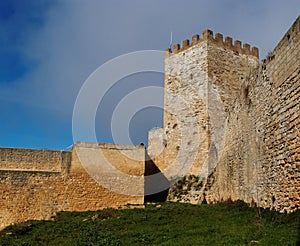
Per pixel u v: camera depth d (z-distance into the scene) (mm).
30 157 25781
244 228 14688
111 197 27016
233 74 35281
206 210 22156
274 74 15539
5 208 24109
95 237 17344
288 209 13562
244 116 20562
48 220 24531
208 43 34469
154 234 16453
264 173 16438
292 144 13383
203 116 33000
